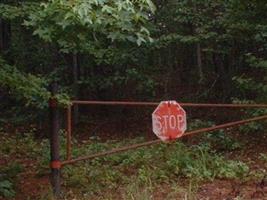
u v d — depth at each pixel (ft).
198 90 48.88
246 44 41.24
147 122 47.06
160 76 48.34
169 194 22.24
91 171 27.12
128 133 44.70
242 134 38.47
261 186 23.98
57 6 16.65
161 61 49.11
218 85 48.16
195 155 30.73
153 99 49.57
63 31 17.90
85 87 47.57
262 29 35.63
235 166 27.63
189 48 51.31
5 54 41.70
